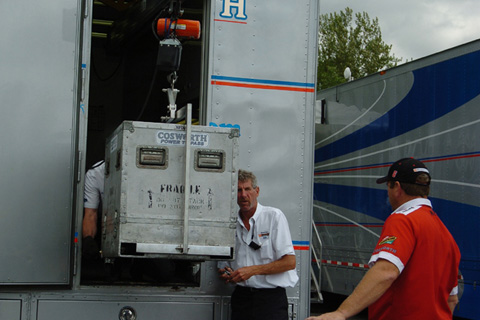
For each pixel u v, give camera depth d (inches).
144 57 245.4
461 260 280.1
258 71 180.4
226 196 146.2
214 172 145.9
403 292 122.0
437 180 296.8
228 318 172.7
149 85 244.2
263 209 162.9
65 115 165.0
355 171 354.6
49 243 161.5
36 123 162.7
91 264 179.3
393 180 133.0
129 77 251.3
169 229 142.9
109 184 156.0
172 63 158.1
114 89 252.2
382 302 124.7
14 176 160.2
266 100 180.4
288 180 180.2
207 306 171.8
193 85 216.4
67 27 166.6
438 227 127.1
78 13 167.5
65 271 162.1
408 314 121.5
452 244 129.4
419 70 313.0
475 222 273.9
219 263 170.6
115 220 144.5
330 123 381.4
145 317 168.6
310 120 183.2
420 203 129.6
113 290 167.0
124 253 142.7
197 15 208.8
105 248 157.2
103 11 244.4
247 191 157.1
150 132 143.6
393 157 326.6
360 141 352.8
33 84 163.2
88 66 169.6
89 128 249.4
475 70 280.5
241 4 180.2
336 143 373.4
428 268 122.1
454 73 291.9
